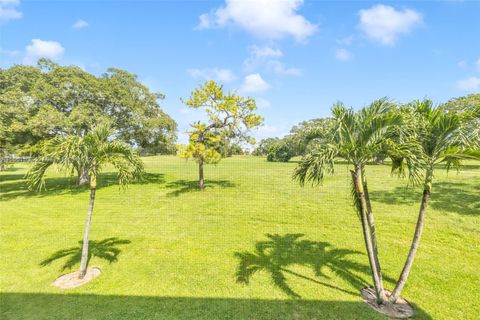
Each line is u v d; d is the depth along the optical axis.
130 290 4.43
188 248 6.35
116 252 6.10
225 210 10.05
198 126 13.40
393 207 9.51
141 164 5.38
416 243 3.84
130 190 14.45
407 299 4.12
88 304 4.01
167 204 11.15
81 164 4.61
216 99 13.88
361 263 5.43
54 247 6.38
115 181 17.89
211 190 14.33
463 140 3.26
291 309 3.89
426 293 4.27
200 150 13.33
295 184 15.91
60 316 3.71
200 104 13.70
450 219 7.88
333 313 3.79
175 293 4.35
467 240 6.36
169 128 19.09
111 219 8.91
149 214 9.56
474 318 3.65
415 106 3.78
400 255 5.71
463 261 5.36
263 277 4.89
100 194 13.38
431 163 3.63
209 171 24.91
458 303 4.00
